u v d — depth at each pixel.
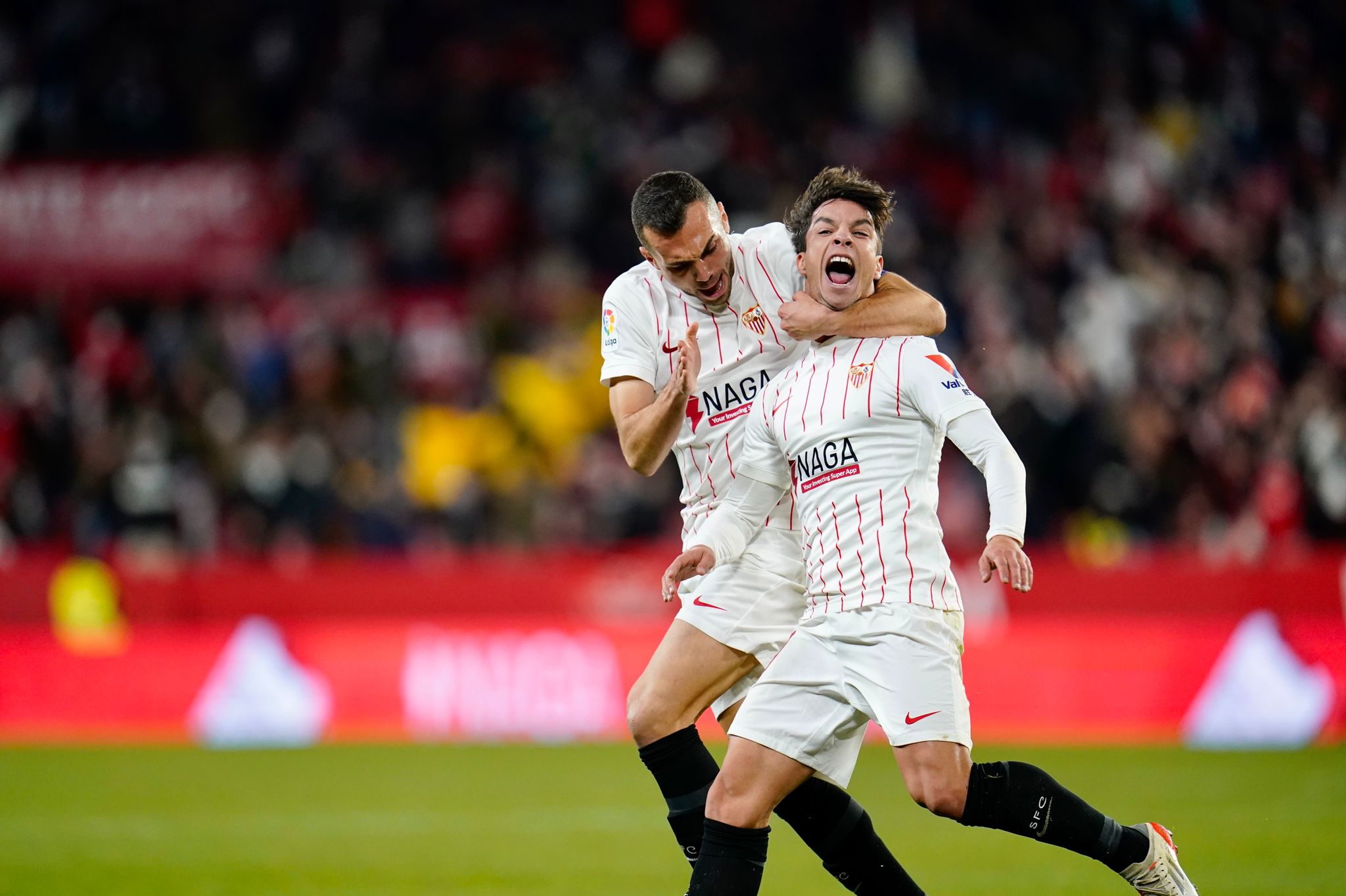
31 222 55.91
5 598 41.38
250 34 64.31
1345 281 55.50
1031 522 45.53
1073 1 66.62
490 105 61.66
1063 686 39.22
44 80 60.50
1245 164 62.88
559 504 46.31
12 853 24.12
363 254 56.66
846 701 14.88
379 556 45.50
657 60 64.38
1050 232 56.69
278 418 47.56
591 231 58.16
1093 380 49.03
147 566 42.22
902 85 63.78
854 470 14.89
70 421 49.25
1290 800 28.19
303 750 37.22
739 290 17.14
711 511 17.67
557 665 39.91
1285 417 46.84
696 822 16.44
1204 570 39.69
